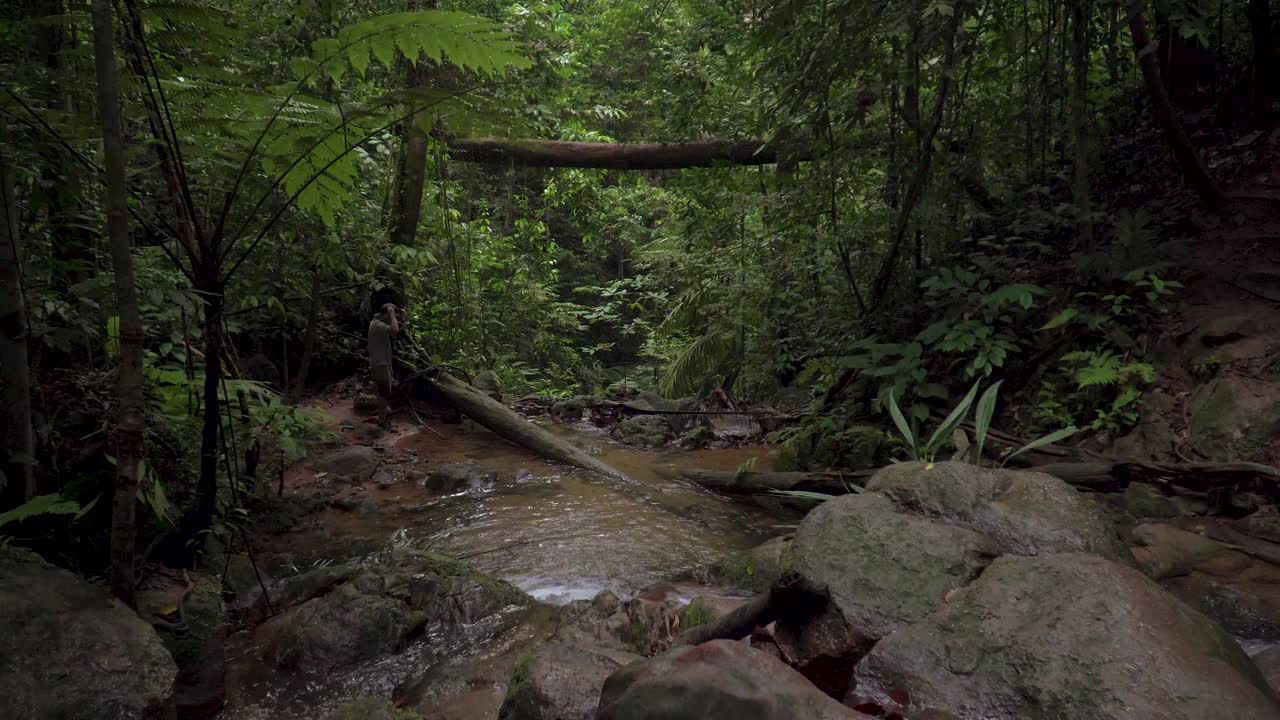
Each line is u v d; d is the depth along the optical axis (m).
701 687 1.74
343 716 2.33
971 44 5.80
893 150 6.13
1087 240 5.62
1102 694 1.89
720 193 8.78
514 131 3.68
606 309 15.59
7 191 3.06
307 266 7.84
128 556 2.86
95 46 2.52
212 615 3.36
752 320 8.98
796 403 8.66
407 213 9.05
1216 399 4.72
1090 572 2.26
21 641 2.45
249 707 2.72
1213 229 5.91
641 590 3.82
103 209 3.74
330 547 4.59
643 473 6.71
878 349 5.79
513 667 2.70
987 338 5.77
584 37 11.48
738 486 5.94
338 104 3.34
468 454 7.30
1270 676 2.28
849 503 2.98
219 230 3.15
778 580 2.54
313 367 9.20
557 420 9.43
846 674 2.45
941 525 2.80
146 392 3.88
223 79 3.21
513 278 12.62
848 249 6.63
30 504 2.75
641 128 13.87
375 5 8.05
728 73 8.45
